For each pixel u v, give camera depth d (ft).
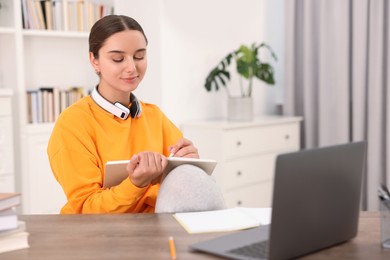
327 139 14.60
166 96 13.55
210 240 4.40
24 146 12.09
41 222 5.10
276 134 14.12
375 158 13.75
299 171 3.91
